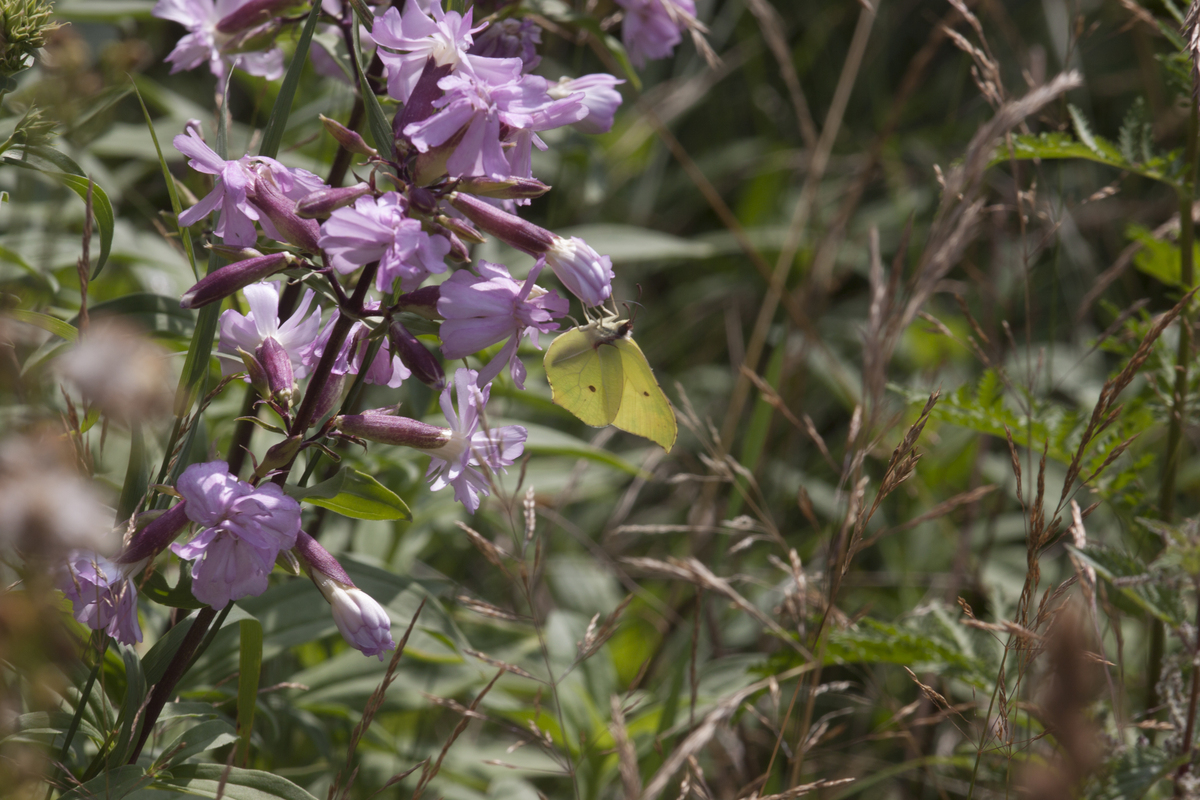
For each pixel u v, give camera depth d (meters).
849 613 1.51
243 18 1.29
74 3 1.42
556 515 1.41
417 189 1.21
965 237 1.34
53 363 1.22
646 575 1.59
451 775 1.36
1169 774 1.27
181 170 1.53
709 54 1.35
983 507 1.69
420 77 1.21
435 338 1.26
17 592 1.19
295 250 1.23
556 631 1.39
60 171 1.25
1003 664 1.24
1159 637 1.31
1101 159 1.32
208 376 1.24
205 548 1.20
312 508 1.34
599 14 1.36
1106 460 1.25
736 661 1.37
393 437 1.23
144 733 1.23
